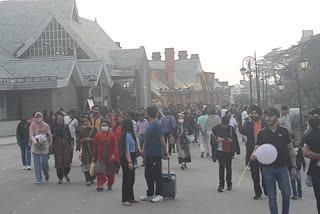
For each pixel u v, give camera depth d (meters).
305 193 11.65
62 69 43.78
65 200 10.71
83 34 59.12
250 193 11.37
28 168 16.44
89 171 12.68
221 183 11.59
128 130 10.39
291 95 38.31
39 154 13.20
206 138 20.45
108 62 58.16
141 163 17.92
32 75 43.53
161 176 10.52
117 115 18.00
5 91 41.78
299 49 39.50
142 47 61.34
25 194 11.59
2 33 58.00
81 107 46.97
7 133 36.41
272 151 7.82
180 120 16.25
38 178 13.16
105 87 52.12
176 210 9.49
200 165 17.42
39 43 53.09
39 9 61.34
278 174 7.96
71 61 44.75
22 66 45.09
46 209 9.79
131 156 10.43
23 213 9.46
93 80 46.66
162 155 10.48
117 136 12.48
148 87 62.75
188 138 16.22
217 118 20.16
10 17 60.53
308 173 8.01
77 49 52.78
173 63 78.00
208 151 20.52
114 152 11.57
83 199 10.80
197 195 11.18
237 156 20.47
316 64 34.84
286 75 38.00
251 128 11.16
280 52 45.66
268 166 7.96
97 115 14.91
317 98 35.56
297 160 10.47
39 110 41.75
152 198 10.41
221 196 11.01
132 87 58.19
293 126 26.08
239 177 14.29
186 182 13.27
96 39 62.72
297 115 27.19
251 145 11.18
